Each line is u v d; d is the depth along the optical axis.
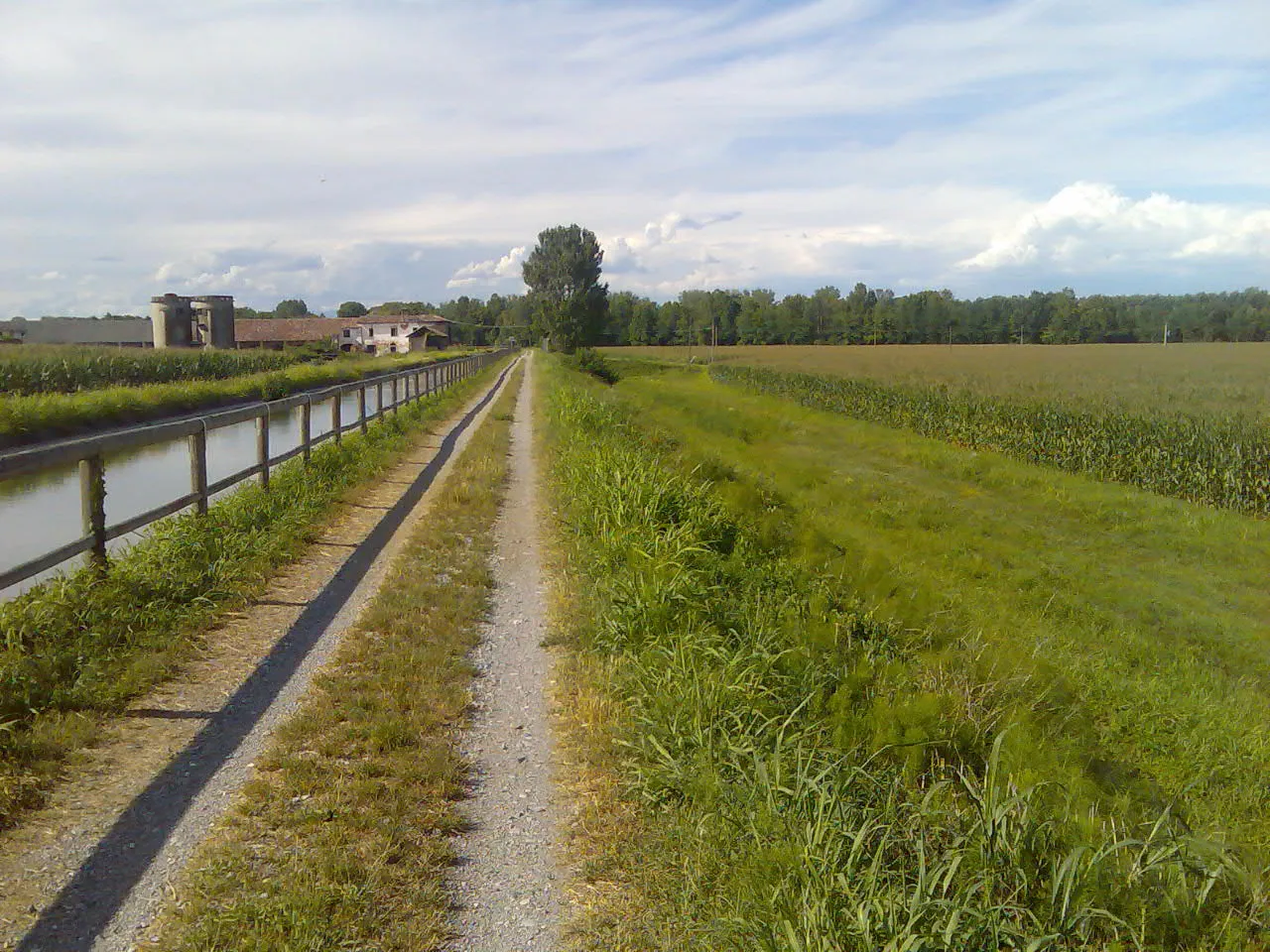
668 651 5.49
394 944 2.81
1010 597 12.31
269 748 4.10
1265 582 13.93
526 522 9.81
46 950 2.63
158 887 3.00
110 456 15.69
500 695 5.04
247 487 8.97
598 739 4.49
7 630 4.62
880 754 5.01
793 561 9.69
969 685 6.86
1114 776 6.66
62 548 5.20
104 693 4.44
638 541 7.84
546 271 97.75
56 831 3.28
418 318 112.56
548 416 20.66
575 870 3.38
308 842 3.33
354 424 13.91
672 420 25.95
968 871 3.65
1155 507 18.31
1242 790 6.91
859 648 7.18
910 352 84.06
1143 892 3.94
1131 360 67.56
